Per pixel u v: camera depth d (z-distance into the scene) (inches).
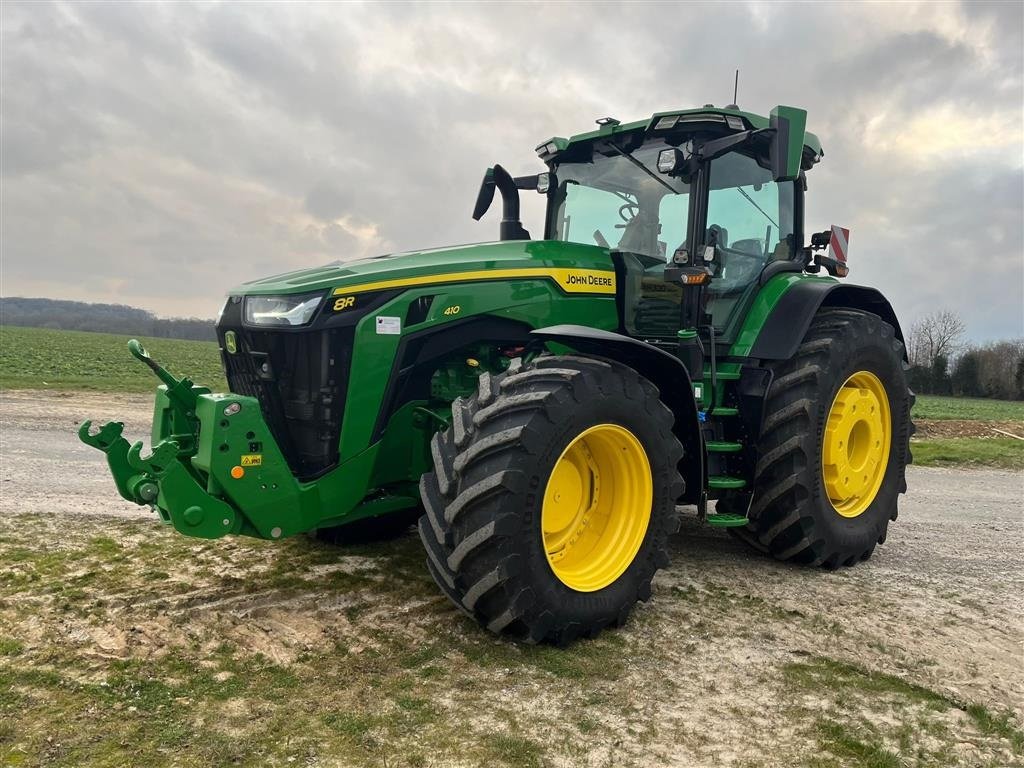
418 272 137.5
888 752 89.4
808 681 108.6
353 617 123.6
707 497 153.6
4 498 194.7
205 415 115.8
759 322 168.9
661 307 167.0
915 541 203.9
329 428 129.9
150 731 85.6
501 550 109.0
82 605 122.5
